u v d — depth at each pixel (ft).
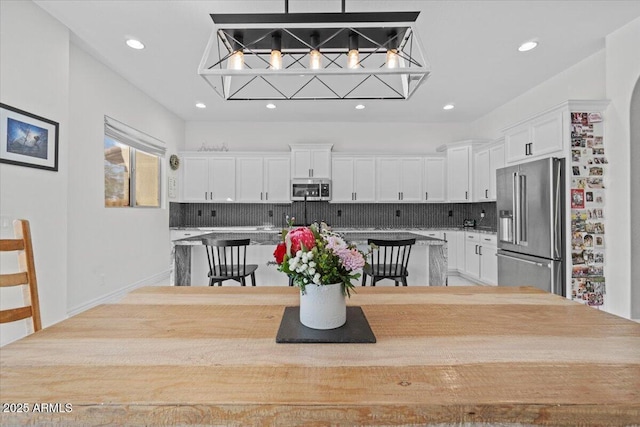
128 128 12.98
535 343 3.03
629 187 9.04
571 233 9.54
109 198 12.48
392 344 3.01
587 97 10.80
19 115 7.58
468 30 9.15
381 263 10.88
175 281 9.30
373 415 2.10
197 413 2.10
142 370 2.51
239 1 7.88
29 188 7.89
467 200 16.99
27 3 7.82
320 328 3.30
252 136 19.08
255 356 2.76
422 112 17.01
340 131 19.13
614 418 2.13
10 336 7.48
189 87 13.60
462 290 5.02
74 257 10.11
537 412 2.12
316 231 3.49
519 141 11.57
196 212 18.83
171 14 8.41
